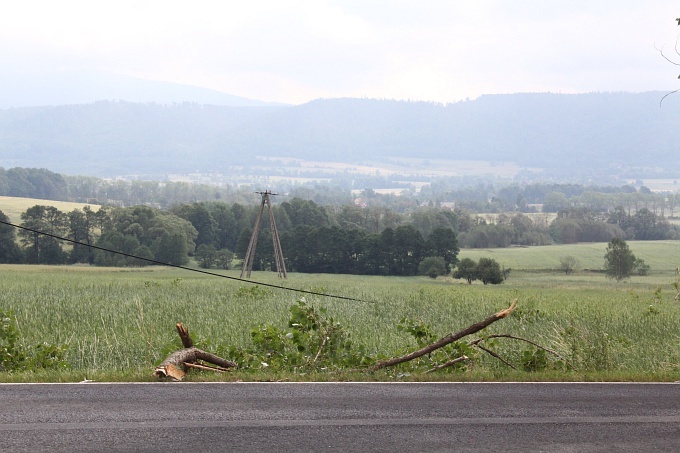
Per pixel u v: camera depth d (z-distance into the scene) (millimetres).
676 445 6578
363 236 108375
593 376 10422
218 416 7133
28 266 91312
